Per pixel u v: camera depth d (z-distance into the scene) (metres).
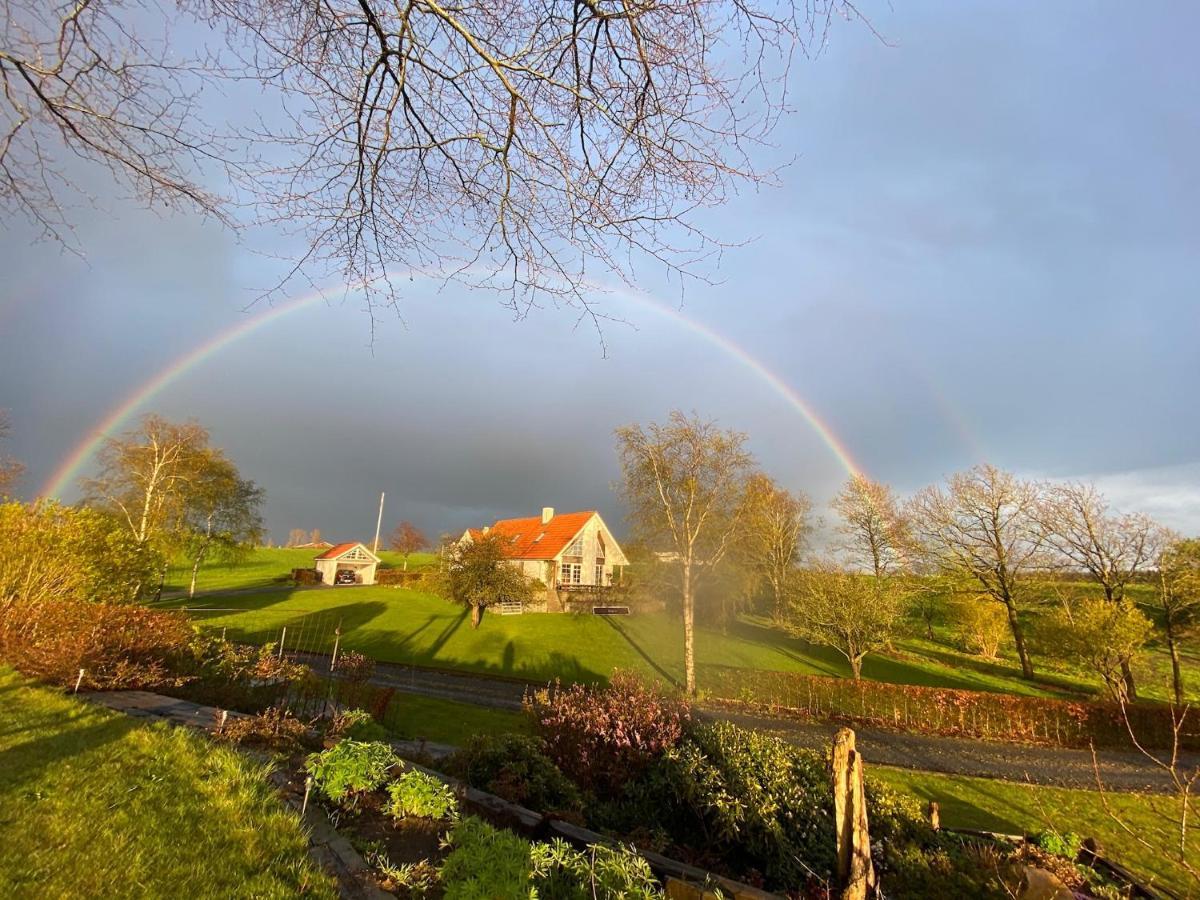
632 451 20.62
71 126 3.06
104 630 7.86
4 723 5.56
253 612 30.20
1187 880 6.97
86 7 2.72
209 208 3.33
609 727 6.42
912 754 14.26
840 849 3.44
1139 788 12.03
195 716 6.36
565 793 5.49
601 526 43.59
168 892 2.95
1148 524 22.89
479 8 2.94
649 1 2.69
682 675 21.95
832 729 16.48
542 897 3.05
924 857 5.93
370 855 3.48
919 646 32.94
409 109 3.28
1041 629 21.06
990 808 10.08
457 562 30.77
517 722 13.45
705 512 20.00
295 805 4.06
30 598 9.05
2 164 3.18
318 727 6.69
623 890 3.14
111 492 31.27
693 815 5.55
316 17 2.86
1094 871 6.39
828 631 22.20
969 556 28.45
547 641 27.42
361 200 3.38
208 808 3.87
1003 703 17.09
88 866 3.13
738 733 6.67
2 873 3.01
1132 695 20.88
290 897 2.96
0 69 2.88
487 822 3.96
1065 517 24.59
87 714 6.07
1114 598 23.12
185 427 33.09
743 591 31.05
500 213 3.48
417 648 24.47
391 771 4.55
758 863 5.12
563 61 3.07
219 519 36.34
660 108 3.01
